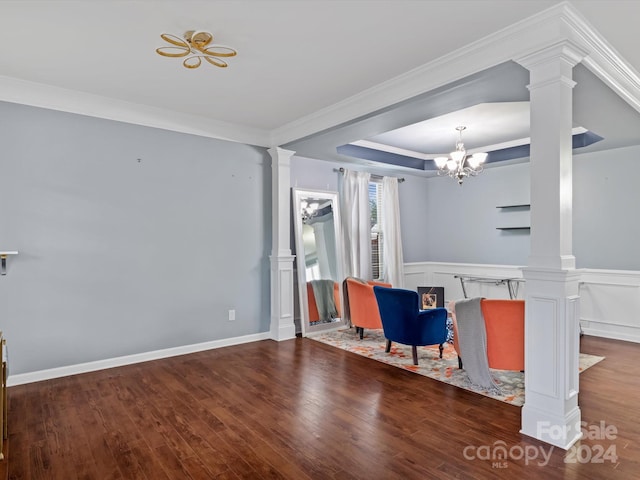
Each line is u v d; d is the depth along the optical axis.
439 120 4.63
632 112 3.50
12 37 2.60
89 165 3.72
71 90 3.52
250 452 2.30
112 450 2.33
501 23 2.44
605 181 5.04
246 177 4.76
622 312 4.82
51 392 3.20
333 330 5.35
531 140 2.45
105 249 3.80
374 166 6.00
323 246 5.43
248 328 4.78
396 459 2.21
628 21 2.35
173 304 4.20
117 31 2.53
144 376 3.57
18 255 3.39
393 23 2.44
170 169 4.19
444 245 6.86
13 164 3.37
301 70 3.10
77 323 3.66
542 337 2.39
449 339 4.68
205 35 2.48
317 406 2.91
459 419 2.69
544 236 2.39
